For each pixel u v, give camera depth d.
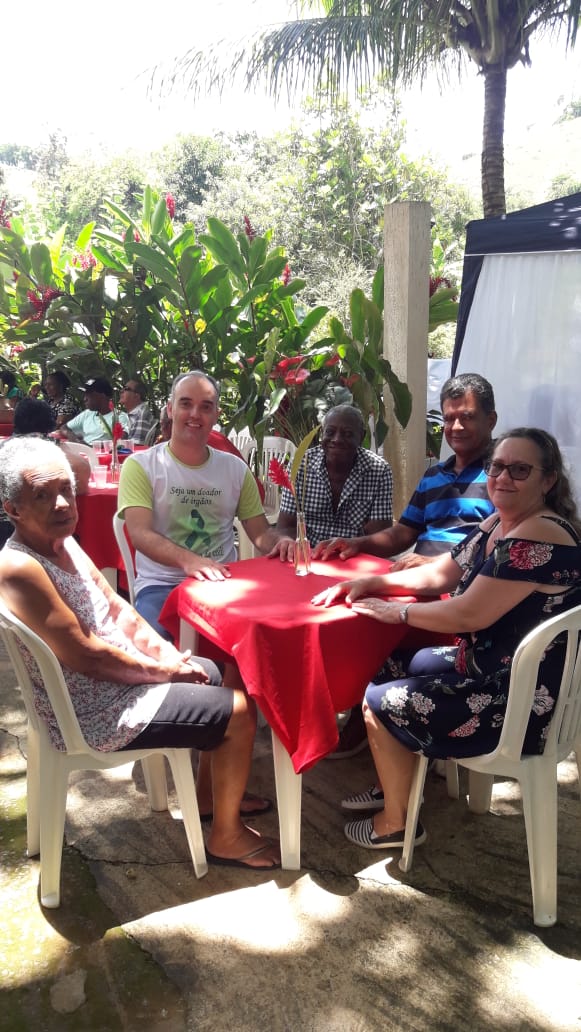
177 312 7.56
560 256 4.66
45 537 2.18
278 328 5.87
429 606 2.27
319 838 2.57
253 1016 1.87
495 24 7.08
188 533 3.16
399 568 2.85
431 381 7.22
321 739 2.24
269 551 3.23
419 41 7.39
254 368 5.91
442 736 2.24
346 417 3.39
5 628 2.11
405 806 2.45
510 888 2.32
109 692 2.24
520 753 2.10
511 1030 1.83
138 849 2.53
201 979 1.99
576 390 4.69
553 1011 1.88
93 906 2.25
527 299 4.85
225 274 6.45
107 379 7.33
